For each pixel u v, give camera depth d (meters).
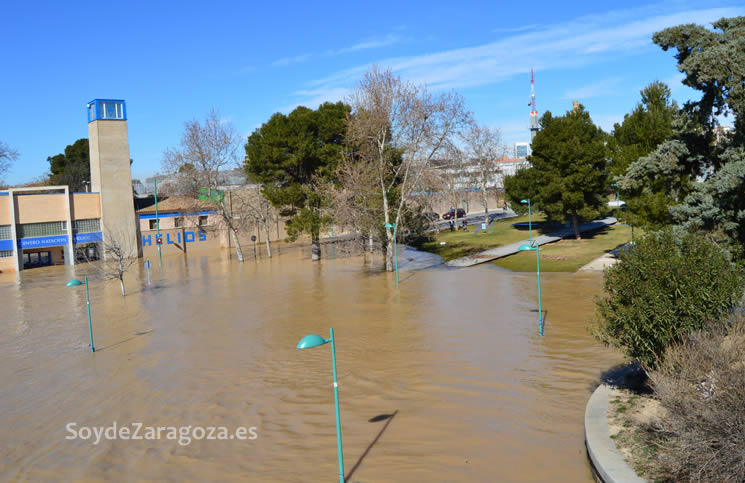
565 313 22.64
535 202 49.22
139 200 67.50
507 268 36.28
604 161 46.06
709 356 9.38
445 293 28.78
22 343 23.44
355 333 21.42
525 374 15.44
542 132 47.47
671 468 8.14
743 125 19.52
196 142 51.22
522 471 9.93
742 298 10.87
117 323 26.34
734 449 7.41
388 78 35.78
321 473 10.48
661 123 31.20
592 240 46.91
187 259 55.44
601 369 15.47
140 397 15.71
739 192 18.88
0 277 48.22
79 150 96.38
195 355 19.69
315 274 39.19
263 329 23.02
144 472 11.13
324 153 44.00
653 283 10.72
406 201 39.12
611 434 10.02
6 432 13.77
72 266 54.16
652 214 28.16
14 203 51.75
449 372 16.05
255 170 46.62
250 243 67.56
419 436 11.82
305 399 14.64
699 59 18.17
